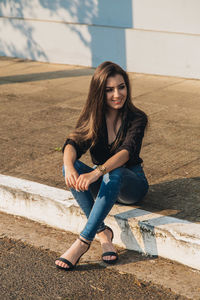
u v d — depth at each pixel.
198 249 3.44
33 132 6.17
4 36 11.04
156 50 9.06
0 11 10.97
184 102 7.42
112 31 9.46
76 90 8.23
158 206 4.00
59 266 3.55
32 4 10.42
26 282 3.44
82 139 3.70
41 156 5.35
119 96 3.60
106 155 3.79
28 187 4.36
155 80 8.83
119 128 3.73
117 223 3.81
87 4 9.66
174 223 3.66
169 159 5.19
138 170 3.88
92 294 3.29
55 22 10.17
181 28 8.70
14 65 10.30
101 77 3.57
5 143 5.78
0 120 6.68
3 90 8.30
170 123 6.45
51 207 4.16
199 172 4.80
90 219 3.51
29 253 3.82
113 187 3.45
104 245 3.64
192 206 4.00
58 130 6.25
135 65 9.39
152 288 3.32
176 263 3.59
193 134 6.02
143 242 3.71
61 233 4.10
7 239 4.03
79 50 10.02
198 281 3.37
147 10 8.99
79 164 3.70
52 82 8.81
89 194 3.67
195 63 8.73
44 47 10.49
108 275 3.49
